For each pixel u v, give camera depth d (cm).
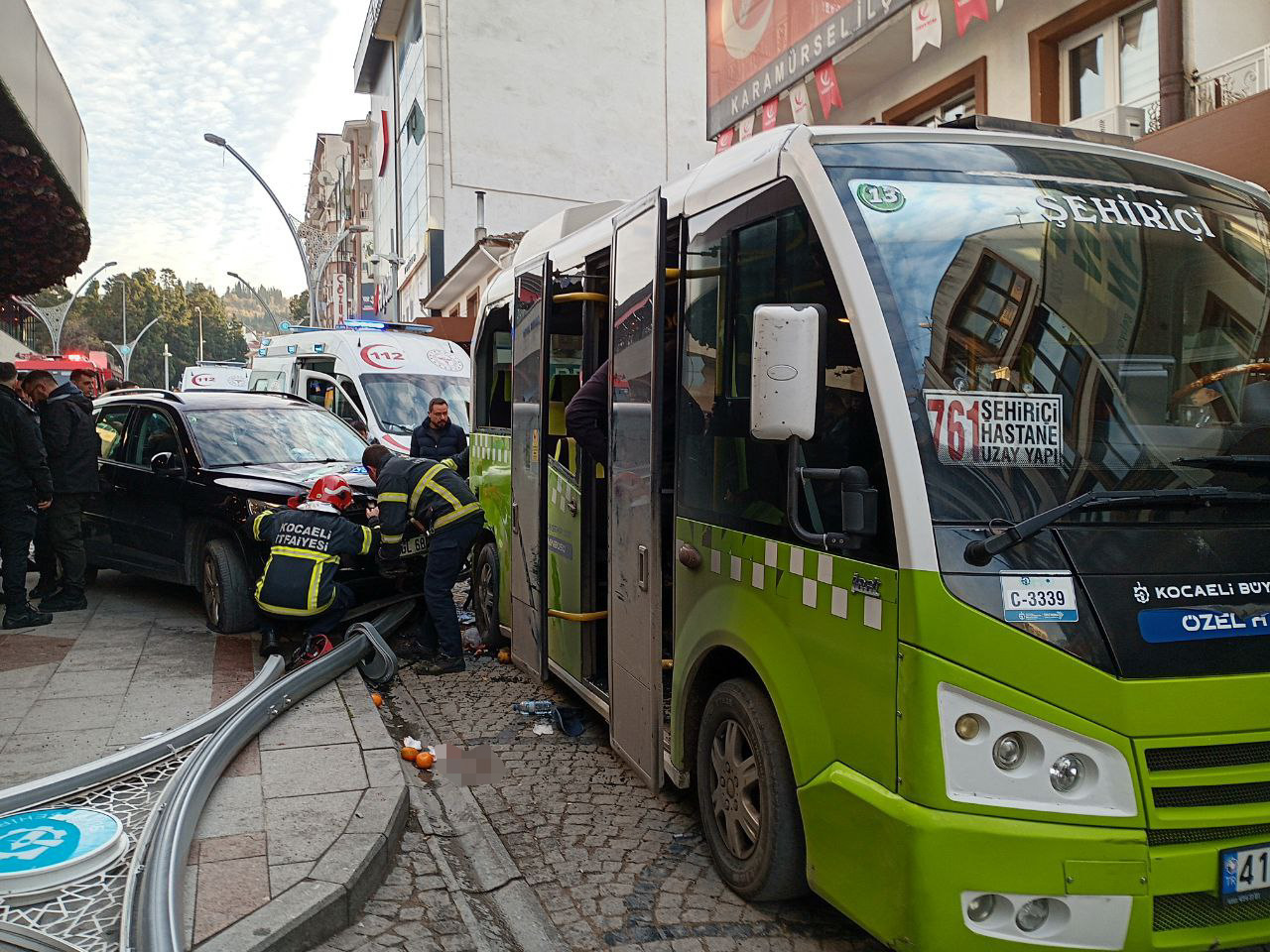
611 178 3631
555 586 638
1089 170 382
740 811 392
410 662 749
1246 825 294
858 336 326
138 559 865
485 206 3484
